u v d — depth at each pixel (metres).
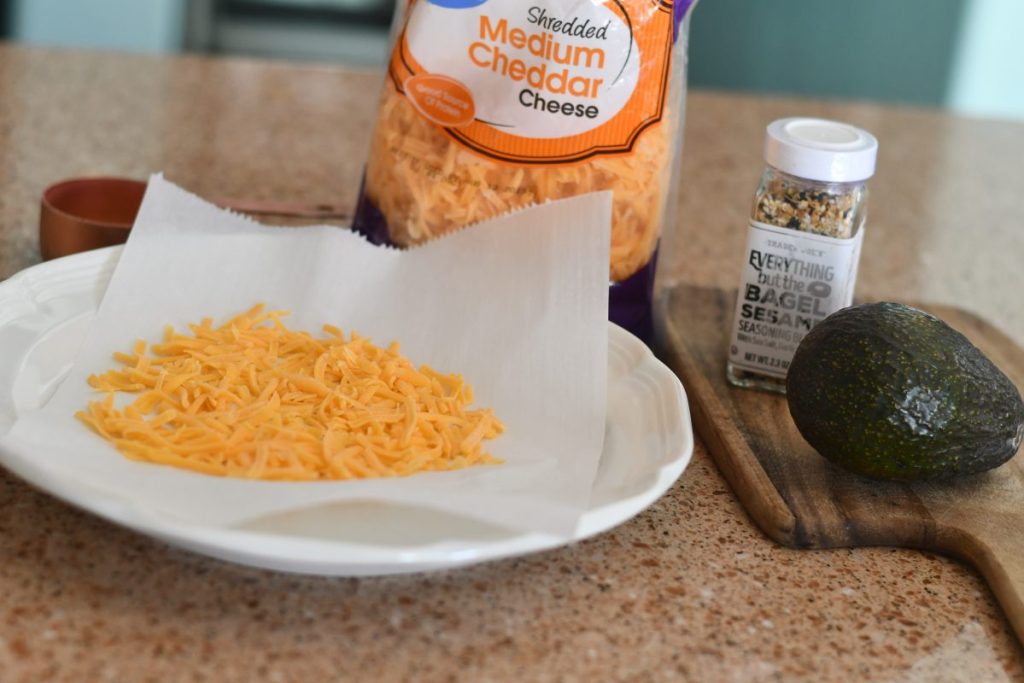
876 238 1.25
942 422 0.68
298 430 0.65
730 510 0.71
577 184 0.81
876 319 0.70
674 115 0.84
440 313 0.81
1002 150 1.61
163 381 0.70
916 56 2.45
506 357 0.77
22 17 2.31
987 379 0.70
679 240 1.18
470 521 0.60
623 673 0.56
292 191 1.20
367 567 0.55
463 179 0.82
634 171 0.81
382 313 0.82
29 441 0.61
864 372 0.68
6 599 0.56
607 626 0.59
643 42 0.79
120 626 0.55
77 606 0.56
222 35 2.31
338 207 1.06
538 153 0.81
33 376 0.71
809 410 0.70
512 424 0.73
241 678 0.53
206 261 0.81
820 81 2.48
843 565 0.66
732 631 0.60
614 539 0.66
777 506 0.68
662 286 0.91
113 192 0.94
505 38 0.79
